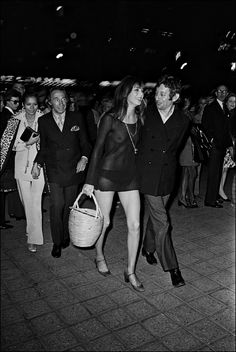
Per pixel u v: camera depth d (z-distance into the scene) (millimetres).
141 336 3076
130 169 3584
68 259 4414
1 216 5242
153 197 3668
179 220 5754
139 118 3600
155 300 3588
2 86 19828
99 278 3988
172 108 3631
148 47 18172
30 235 4523
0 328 3160
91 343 2992
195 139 5723
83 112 6250
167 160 3609
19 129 4465
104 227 3871
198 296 3662
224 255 4578
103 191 3627
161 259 3803
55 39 22062
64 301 3564
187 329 3162
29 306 3480
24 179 4387
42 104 6195
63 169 4188
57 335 3084
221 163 6215
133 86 3404
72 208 3615
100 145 3549
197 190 6824
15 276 4020
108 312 3393
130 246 3748
